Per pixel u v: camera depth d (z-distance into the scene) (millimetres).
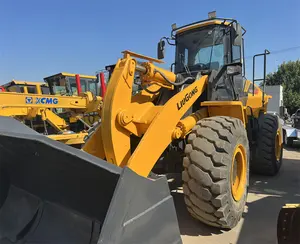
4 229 2086
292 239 2127
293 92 32719
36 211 2043
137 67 2984
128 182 1521
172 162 3646
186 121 3230
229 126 3045
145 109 3035
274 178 5461
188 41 4383
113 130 2658
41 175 1950
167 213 1812
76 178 1754
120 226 1452
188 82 3842
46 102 5684
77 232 1830
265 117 5609
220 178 2822
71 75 10188
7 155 2008
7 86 10695
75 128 8672
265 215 3623
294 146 9539
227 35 4078
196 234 3115
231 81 3943
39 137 1751
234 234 3117
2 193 2141
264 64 4539
